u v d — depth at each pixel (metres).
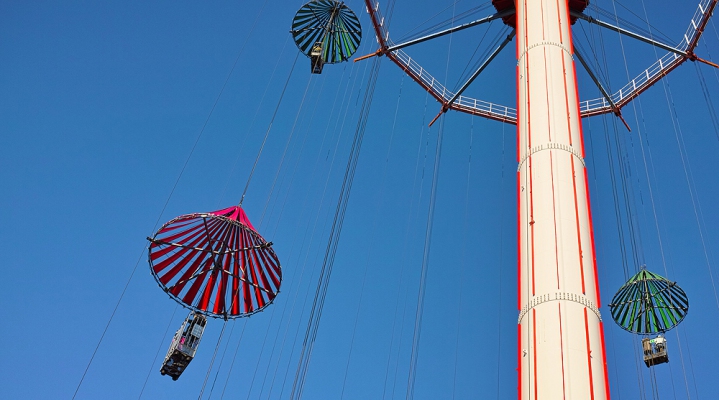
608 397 19.97
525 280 22.61
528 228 23.50
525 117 26.84
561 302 21.22
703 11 30.70
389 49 33.28
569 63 28.33
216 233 26.25
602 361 20.56
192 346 22.81
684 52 31.83
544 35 28.95
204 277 26.12
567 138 25.59
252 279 26.86
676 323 28.55
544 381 19.84
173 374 22.89
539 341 20.69
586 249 22.83
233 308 26.44
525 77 28.14
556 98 26.72
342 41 32.16
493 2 32.84
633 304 29.36
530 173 24.88
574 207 23.66
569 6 31.89
